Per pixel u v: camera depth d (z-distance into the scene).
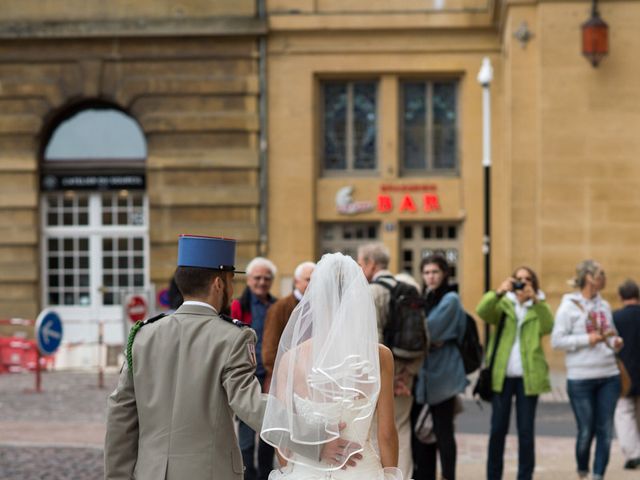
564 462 12.51
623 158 22.64
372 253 9.82
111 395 5.50
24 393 19.41
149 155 25.97
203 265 5.55
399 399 9.88
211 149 25.88
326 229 26.27
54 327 19.88
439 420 10.27
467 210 25.75
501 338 10.62
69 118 26.72
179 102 25.92
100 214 26.80
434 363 10.19
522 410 10.57
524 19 22.91
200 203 25.84
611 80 22.62
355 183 25.95
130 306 21.19
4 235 26.19
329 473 5.25
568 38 22.64
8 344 23.81
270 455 10.39
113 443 5.45
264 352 9.84
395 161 25.97
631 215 22.62
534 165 23.09
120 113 26.70
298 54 25.80
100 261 26.80
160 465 5.30
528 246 23.16
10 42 26.06
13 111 26.14
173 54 25.89
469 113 25.69
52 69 26.08
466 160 25.73
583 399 10.74
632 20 22.55
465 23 25.53
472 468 12.07
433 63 25.67
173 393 5.37
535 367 10.49
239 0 25.66
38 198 26.41
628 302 12.32
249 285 11.14
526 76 22.98
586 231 22.70
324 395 5.27
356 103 26.23
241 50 25.86
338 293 5.44
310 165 25.78
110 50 25.97
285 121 25.86
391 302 9.59
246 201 25.80
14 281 26.20
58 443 13.55
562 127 22.67
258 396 5.27
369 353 5.39
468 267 25.70
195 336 5.42
